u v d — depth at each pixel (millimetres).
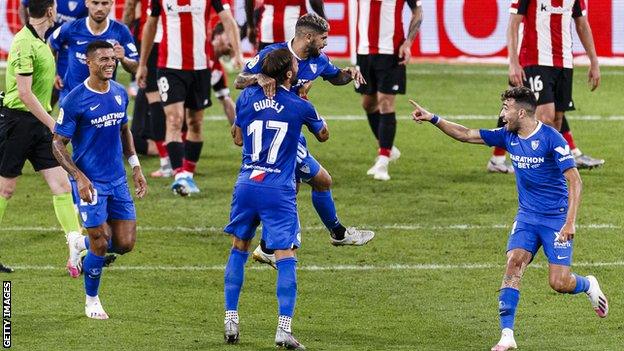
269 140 26641
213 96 58781
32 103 32125
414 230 37594
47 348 26562
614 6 62469
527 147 27141
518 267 27203
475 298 31234
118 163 28938
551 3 40719
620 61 62781
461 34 63844
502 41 63781
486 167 45906
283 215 26828
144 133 48000
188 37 41531
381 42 43500
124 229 29391
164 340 27328
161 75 41969
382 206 40344
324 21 29969
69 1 43438
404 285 32375
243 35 49781
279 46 29781
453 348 27000
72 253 31500
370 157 47469
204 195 41938
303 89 30375
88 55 27922
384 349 26844
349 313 30000
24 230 37625
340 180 43875
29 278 32656
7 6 61875
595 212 39219
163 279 32844
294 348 26562
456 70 62656
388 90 43625
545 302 30859
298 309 30312
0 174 33656
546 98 41406
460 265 34125
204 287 32188
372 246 36000
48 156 33594
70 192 33875
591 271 33375
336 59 62719
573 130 51062
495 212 39531
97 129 28266
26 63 32094
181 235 37250
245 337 27750
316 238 37000
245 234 27234
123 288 31922
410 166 46000
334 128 52375
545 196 27438
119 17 62281
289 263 26812
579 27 41500
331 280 32844
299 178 30750
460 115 53656
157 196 41844
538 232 27484
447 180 43844
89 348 26594
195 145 42031
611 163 45812
